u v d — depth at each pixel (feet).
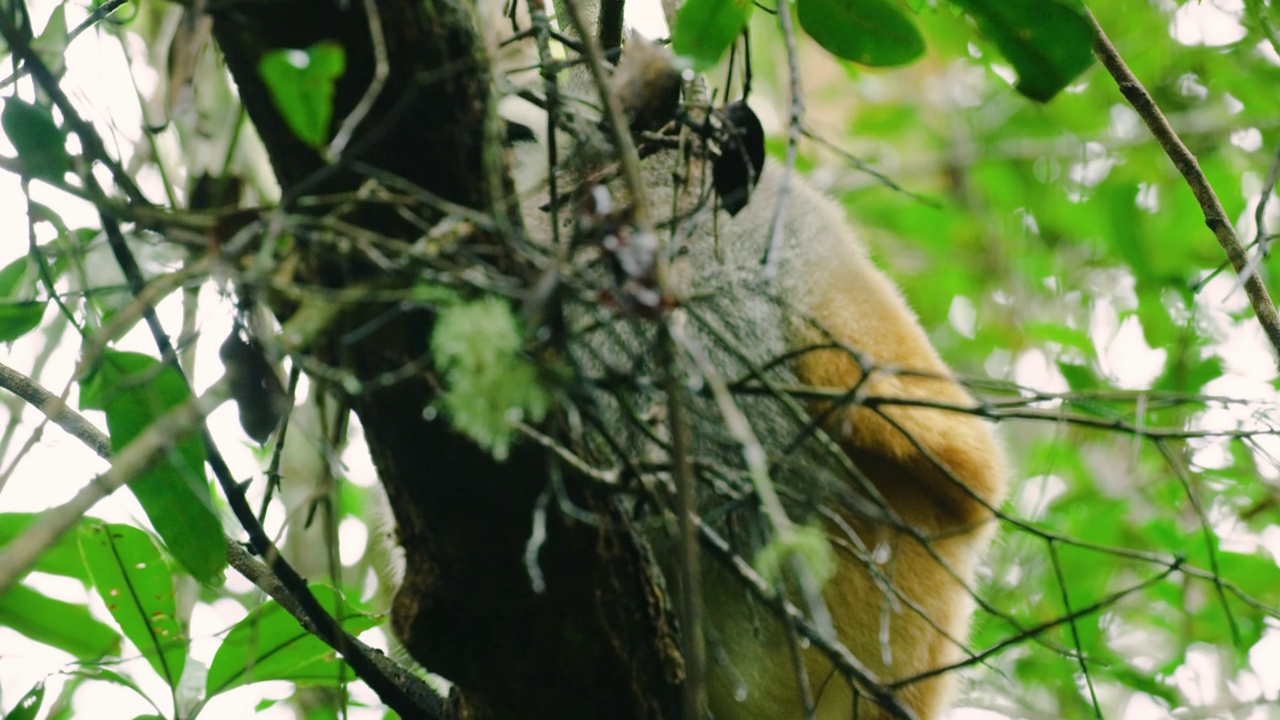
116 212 13.61
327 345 14.14
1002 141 47.85
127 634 20.20
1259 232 18.76
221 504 25.21
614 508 15.57
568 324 16.44
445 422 13.91
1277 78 40.57
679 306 13.00
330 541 15.55
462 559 14.97
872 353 23.17
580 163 17.93
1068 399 16.03
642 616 16.10
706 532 14.56
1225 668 32.63
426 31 13.52
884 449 22.66
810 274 23.36
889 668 23.66
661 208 21.67
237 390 14.62
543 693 16.03
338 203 13.71
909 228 48.98
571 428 14.61
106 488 10.87
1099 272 44.42
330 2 13.33
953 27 39.17
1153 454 35.94
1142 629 35.37
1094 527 33.12
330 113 13.28
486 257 13.53
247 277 12.21
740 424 11.84
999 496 24.76
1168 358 36.65
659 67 17.25
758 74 45.34
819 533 15.96
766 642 22.67
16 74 15.89
